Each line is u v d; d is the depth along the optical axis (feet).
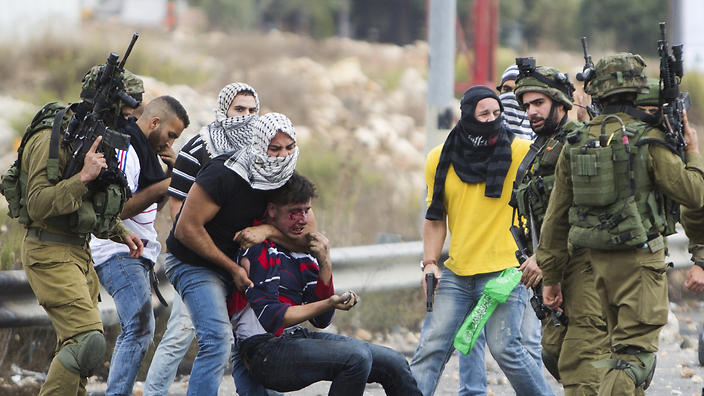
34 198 55.72
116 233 61.57
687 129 53.72
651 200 53.42
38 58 237.25
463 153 65.10
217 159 56.95
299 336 55.11
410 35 476.95
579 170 53.62
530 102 61.26
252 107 70.54
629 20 437.58
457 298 65.31
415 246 99.91
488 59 264.93
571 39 451.12
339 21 472.03
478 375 67.10
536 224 59.36
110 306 78.38
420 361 65.72
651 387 82.38
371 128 257.14
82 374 56.75
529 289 65.26
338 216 131.03
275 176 55.16
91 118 57.06
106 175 57.06
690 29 249.34
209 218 55.98
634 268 53.78
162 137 67.41
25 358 80.89
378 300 103.55
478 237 64.39
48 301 57.00
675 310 120.57
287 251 56.24
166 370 66.80
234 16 434.30
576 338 57.67
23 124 182.80
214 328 56.80
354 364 52.54
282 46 354.33
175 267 58.49
